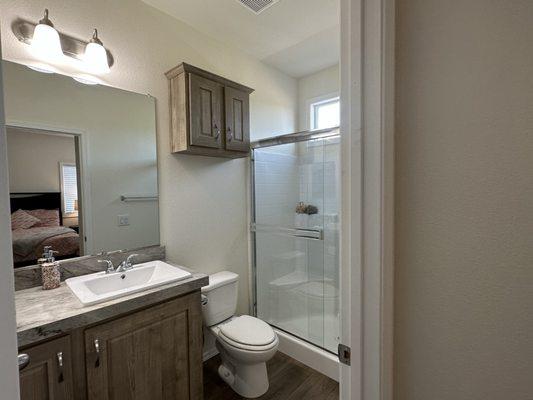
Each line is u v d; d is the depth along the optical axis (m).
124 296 1.27
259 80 2.60
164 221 1.93
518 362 0.56
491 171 0.57
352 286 0.69
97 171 1.64
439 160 0.63
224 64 2.29
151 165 1.85
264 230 2.54
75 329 1.11
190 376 1.50
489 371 0.59
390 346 0.67
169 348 1.41
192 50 2.06
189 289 1.47
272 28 2.11
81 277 1.51
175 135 1.87
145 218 1.84
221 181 2.30
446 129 0.62
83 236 1.60
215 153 1.98
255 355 1.67
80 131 1.57
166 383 1.40
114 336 1.22
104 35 1.62
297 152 2.54
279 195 2.58
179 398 1.46
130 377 1.27
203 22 2.02
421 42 0.64
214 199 2.25
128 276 1.62
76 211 1.57
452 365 0.63
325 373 1.97
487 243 0.58
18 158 1.38
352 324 0.69
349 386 0.71
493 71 0.56
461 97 0.60
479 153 0.58
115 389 1.22
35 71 1.42
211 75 1.89
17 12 1.34
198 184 2.13
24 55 1.38
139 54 1.78
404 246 0.68
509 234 0.56
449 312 0.63
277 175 2.58
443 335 0.64
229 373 1.89
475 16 0.58
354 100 0.66
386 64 0.63
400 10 0.66
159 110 1.87
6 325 0.36
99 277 1.51
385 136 0.63
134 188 1.78
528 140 0.53
